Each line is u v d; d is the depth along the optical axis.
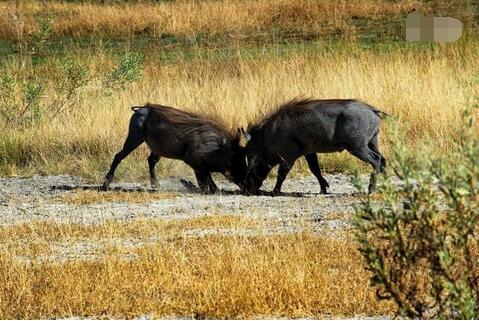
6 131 59.94
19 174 55.12
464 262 26.41
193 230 38.66
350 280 29.89
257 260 31.69
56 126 59.72
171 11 112.31
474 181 23.02
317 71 70.56
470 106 25.31
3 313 28.44
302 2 109.38
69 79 66.75
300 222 39.59
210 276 30.58
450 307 24.78
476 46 81.62
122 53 96.12
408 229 28.84
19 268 31.98
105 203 45.97
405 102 61.09
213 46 99.50
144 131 50.03
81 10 116.19
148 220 40.56
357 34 99.38
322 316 27.95
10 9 113.81
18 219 42.31
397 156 23.98
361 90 64.81
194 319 27.95
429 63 71.62
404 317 26.95
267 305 28.30
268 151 48.75
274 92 64.44
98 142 57.56
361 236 24.81
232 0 116.19
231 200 46.22
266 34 103.06
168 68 83.62
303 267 30.84
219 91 66.38
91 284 30.27
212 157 49.12
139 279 30.72
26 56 96.69
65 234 38.25
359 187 24.42
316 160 49.09
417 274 28.42
